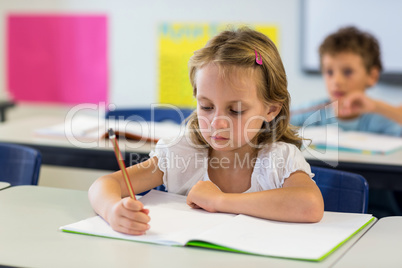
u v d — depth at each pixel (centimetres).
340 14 329
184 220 106
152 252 90
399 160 190
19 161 169
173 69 360
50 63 379
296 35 339
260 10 344
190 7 354
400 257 90
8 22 383
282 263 86
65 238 97
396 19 319
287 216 105
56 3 374
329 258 89
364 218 110
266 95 121
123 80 370
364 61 307
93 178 345
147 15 360
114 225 100
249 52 116
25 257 88
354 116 309
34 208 115
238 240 94
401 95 324
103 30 368
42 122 261
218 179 132
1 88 387
